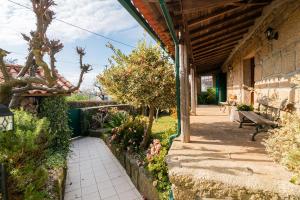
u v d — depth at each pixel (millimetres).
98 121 14875
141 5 2930
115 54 6492
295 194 2172
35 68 5488
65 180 6707
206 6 2783
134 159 6715
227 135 4566
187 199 2592
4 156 3301
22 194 3439
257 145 3727
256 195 2293
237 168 2631
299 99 3652
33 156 4055
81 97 21656
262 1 3879
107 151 10242
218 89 15875
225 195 2404
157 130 9258
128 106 16734
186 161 2904
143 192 5516
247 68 8141
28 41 3471
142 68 5910
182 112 3916
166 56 6199
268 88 5316
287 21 4148
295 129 2570
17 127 3787
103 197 5758
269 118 5234
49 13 3234
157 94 5797
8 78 3049
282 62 4406
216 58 10844
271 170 2557
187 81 3842
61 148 7766
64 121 8164
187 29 3674
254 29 5391
